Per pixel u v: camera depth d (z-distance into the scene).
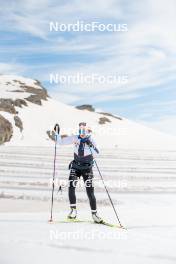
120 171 25.14
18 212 9.28
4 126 73.44
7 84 139.88
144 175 22.39
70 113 132.12
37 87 143.12
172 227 7.51
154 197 13.24
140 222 8.12
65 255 5.01
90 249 5.37
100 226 7.45
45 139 93.06
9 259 4.75
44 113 121.19
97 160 35.50
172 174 23.92
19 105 118.19
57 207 10.52
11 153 39.31
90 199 7.87
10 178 18.05
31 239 5.88
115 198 12.78
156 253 5.22
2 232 6.45
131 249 5.44
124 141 113.44
